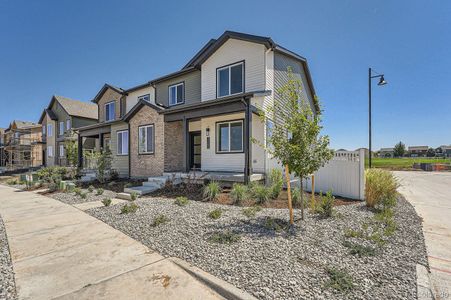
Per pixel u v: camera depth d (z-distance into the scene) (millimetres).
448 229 4770
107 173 13180
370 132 13164
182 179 9695
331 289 2494
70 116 23719
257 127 10016
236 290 2498
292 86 4992
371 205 6234
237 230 4387
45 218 5891
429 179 16766
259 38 9898
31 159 29719
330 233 4219
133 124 13141
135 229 4738
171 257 3426
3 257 3529
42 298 2457
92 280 2818
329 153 4711
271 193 7059
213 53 11617
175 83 13938
